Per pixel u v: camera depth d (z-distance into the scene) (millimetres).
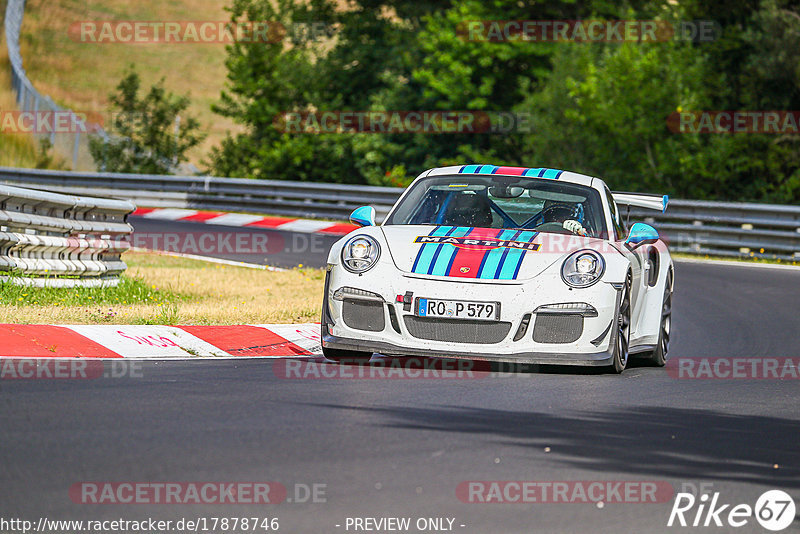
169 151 125938
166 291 41562
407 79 126188
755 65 96812
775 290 51094
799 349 34781
